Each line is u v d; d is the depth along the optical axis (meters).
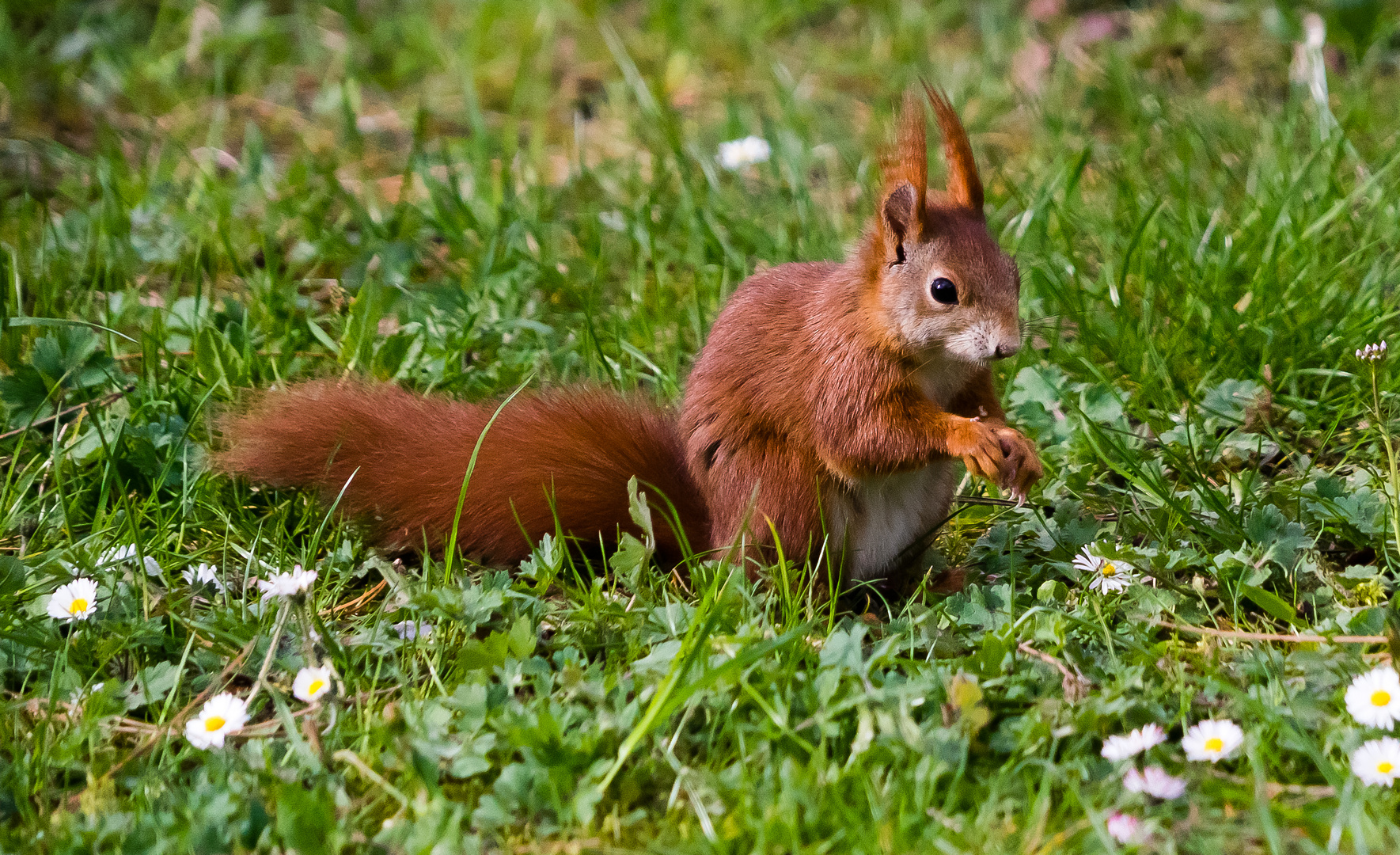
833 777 5.78
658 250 11.66
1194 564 7.63
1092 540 8.09
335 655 6.98
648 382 10.28
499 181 12.99
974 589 7.34
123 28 16.42
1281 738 6.02
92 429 9.12
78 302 10.75
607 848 5.61
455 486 8.37
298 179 12.67
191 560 8.09
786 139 13.51
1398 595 7.25
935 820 5.60
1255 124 13.55
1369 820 5.34
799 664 6.77
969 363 7.66
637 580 7.49
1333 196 11.36
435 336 10.46
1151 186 12.01
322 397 8.68
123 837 5.66
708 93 15.71
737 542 7.51
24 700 6.74
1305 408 9.27
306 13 17.27
